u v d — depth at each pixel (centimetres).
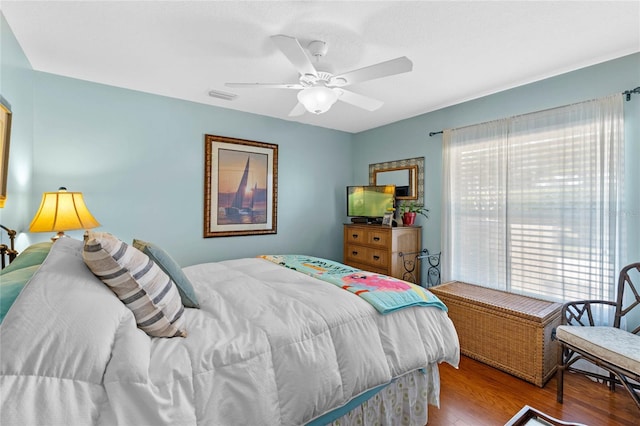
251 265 252
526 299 260
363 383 142
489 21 178
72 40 200
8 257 194
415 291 191
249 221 358
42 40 201
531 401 201
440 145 341
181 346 115
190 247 320
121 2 163
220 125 337
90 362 87
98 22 181
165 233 305
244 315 146
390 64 174
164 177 304
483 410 192
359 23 180
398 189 384
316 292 177
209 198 329
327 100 198
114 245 114
